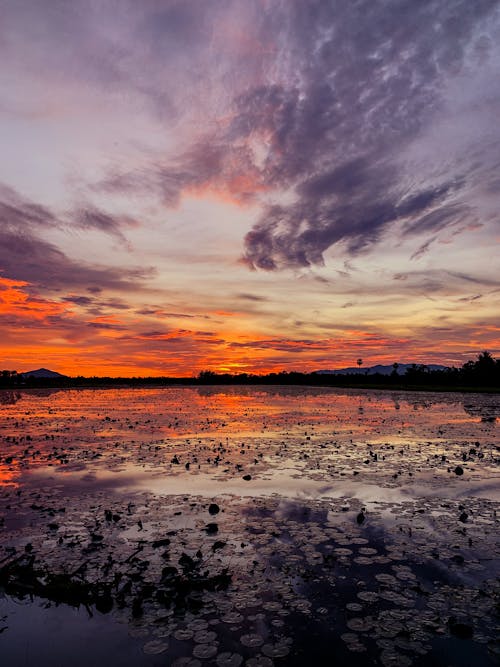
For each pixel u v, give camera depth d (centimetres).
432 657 386
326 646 402
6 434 1798
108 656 392
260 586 509
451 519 733
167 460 1231
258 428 1997
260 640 411
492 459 1248
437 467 1138
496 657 385
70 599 485
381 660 381
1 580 518
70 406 3547
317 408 3334
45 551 602
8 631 433
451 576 532
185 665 378
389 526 700
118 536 656
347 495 880
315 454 1323
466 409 3206
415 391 6675
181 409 3212
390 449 1421
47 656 393
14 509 789
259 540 640
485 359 8531
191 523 712
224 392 6981
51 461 1223
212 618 447
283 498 857
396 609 460
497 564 564
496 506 807
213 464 1174
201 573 536
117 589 503
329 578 527
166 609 465
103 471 1094
